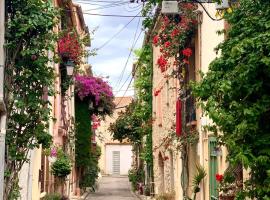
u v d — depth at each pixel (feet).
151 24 42.55
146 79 98.32
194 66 51.16
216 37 39.65
